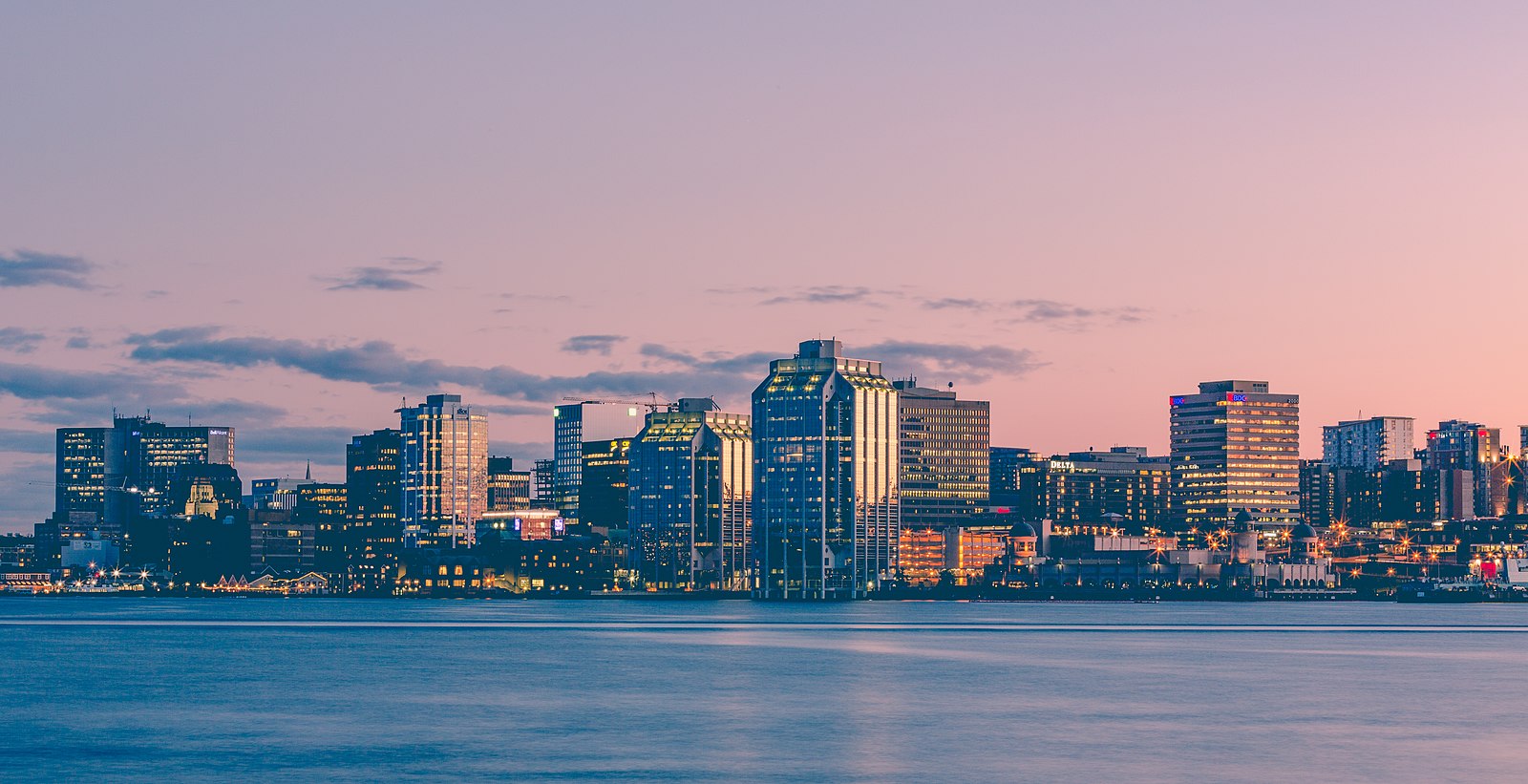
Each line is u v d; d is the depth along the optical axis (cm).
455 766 18338
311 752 19462
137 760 18875
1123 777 17512
